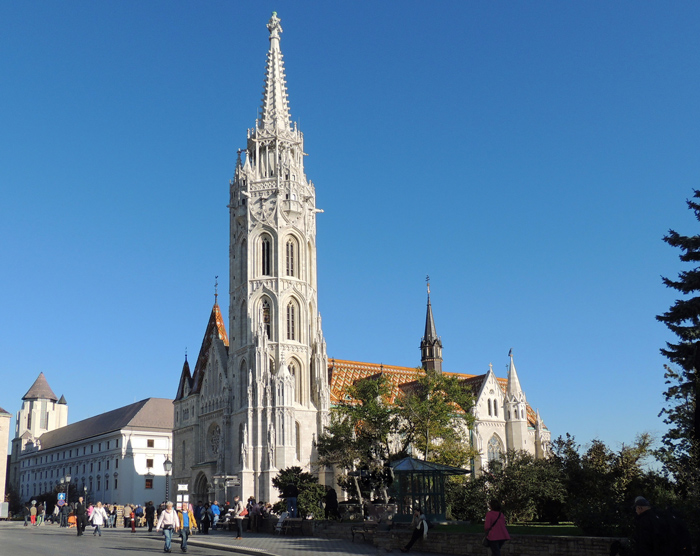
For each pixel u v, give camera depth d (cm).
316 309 12106
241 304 11906
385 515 5847
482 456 12581
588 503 4266
